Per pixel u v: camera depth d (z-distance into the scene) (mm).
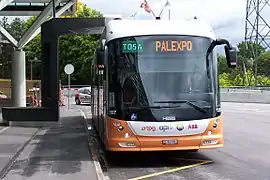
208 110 10156
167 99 10039
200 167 10125
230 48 10227
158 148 9961
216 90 10336
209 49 10383
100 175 8602
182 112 10031
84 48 59875
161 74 10141
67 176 8469
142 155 11898
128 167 10336
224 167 10062
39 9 27453
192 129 10016
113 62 10180
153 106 9984
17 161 10117
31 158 10539
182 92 10109
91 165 9656
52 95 17938
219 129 10281
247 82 63469
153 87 10070
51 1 21094
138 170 9961
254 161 10750
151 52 10203
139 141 9930
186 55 10258
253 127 18609
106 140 10484
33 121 17984
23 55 25625
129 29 10320
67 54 60594
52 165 9641
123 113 10000
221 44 10328
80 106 35375
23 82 25688
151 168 10164
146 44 10203
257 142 14023
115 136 10016
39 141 13641
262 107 32344
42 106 18047
